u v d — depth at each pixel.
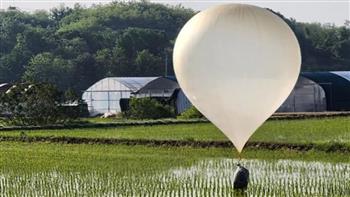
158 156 89.50
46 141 108.94
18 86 136.12
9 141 110.56
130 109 155.75
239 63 62.97
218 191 65.12
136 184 68.88
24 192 65.94
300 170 76.06
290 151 90.12
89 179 72.12
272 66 63.06
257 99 63.72
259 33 62.97
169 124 132.88
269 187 66.50
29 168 80.56
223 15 64.31
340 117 138.38
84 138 106.94
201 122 135.88
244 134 65.62
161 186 67.69
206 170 77.31
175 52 68.06
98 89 184.25
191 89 66.25
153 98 162.38
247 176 65.94
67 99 141.12
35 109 134.88
